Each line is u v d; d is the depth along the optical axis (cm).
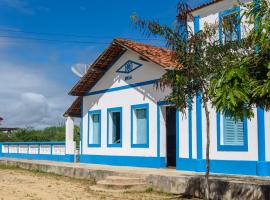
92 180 1795
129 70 2109
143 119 2020
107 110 2255
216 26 1096
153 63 1947
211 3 1614
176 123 1808
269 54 793
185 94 1110
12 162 2592
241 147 1529
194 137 1709
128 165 2067
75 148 2556
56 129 4072
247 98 725
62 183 1744
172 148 1961
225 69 785
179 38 1095
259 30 762
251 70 789
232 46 1026
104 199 1320
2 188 1586
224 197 1250
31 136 3884
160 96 1900
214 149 1625
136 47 2019
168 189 1443
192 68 1075
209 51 1056
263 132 1462
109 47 2122
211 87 787
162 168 1867
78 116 2623
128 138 2086
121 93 2158
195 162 1684
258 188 1156
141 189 1491
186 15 1105
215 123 1625
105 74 2289
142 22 1106
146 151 1970
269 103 830
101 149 2281
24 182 1780
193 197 1347
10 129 4866
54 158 2680
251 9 824
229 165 1563
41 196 1387
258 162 1464
